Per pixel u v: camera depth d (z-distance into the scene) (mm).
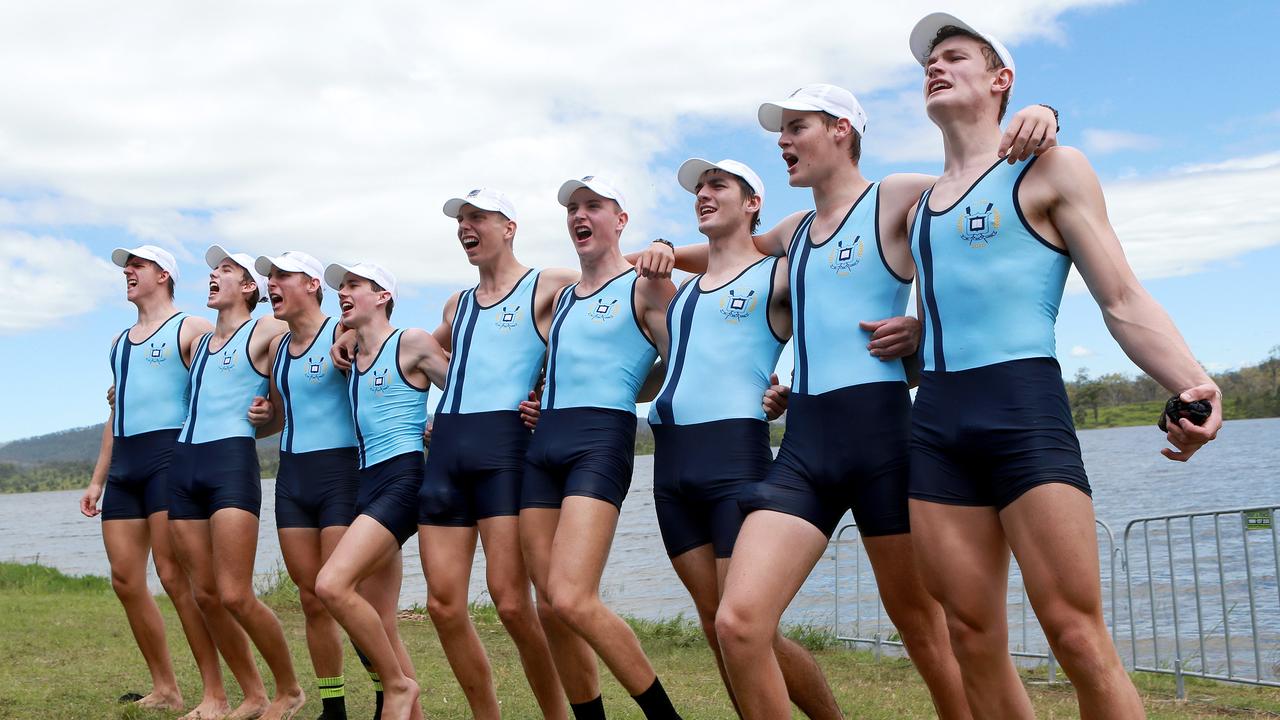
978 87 3547
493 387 5234
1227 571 15617
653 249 4812
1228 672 7242
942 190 3611
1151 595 7793
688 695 6887
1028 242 3361
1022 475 3244
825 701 4457
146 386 6535
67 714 6051
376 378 5625
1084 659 3125
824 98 4227
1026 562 3250
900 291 4020
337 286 5910
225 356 6305
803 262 4211
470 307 5516
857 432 3926
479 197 5414
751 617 3779
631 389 4961
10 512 108375
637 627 10328
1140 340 3123
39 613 10742
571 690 4953
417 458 5559
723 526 4398
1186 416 2900
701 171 4742
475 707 5273
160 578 6352
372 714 6234
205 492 6082
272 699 6688
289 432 5984
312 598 5848
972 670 3488
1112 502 28641
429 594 5188
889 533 3918
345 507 5855
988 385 3359
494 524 5082
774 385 4586
